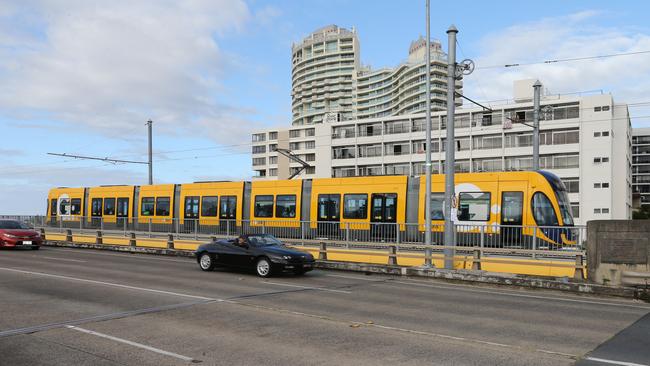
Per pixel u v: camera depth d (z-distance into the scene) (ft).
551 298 39.88
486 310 33.22
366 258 60.29
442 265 56.54
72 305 32.19
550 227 50.26
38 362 19.85
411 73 397.60
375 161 286.87
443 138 262.26
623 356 21.71
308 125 349.82
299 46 543.39
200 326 26.63
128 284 42.24
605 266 42.98
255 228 75.00
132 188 110.63
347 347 22.62
